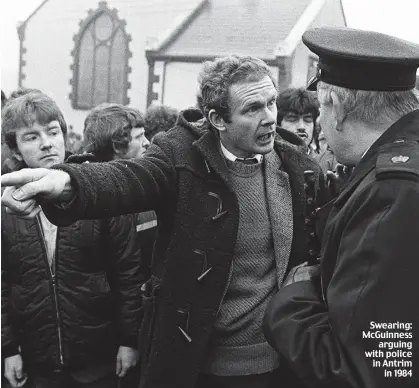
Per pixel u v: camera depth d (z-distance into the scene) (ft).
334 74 4.13
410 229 3.50
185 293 5.41
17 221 7.09
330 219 4.14
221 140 5.62
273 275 5.73
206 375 5.73
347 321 3.55
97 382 7.34
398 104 4.08
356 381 3.53
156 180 5.18
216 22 42.37
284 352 3.94
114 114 8.78
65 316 7.00
